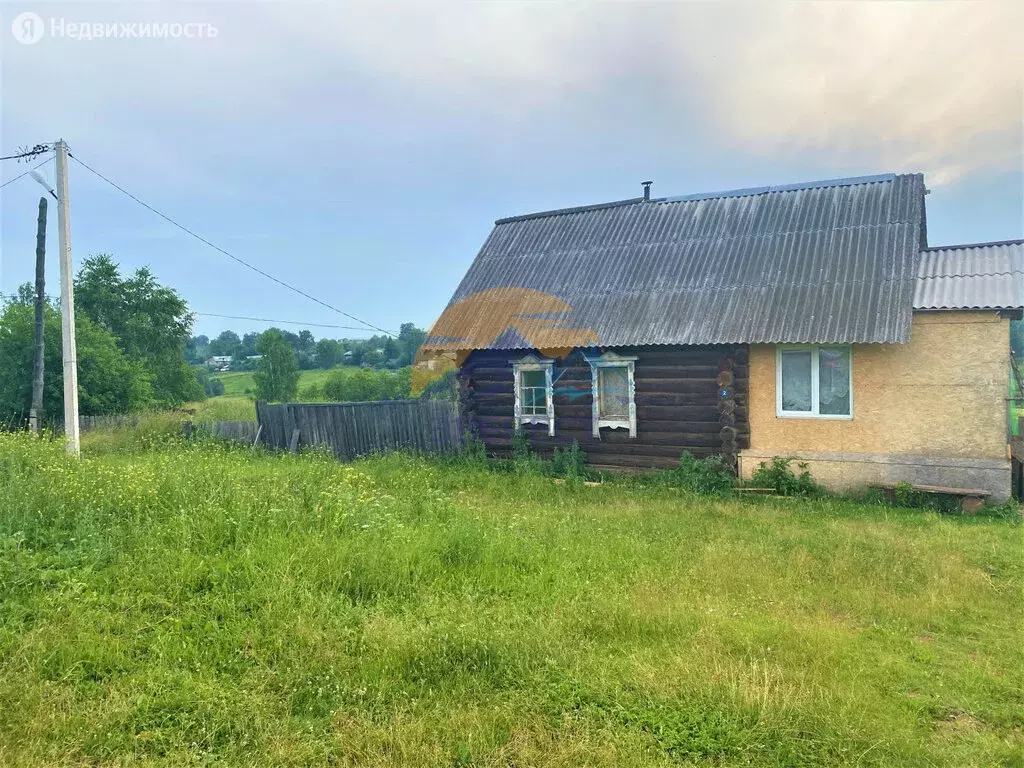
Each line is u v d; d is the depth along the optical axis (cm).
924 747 423
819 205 1526
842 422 1288
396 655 506
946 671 532
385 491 1109
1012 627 629
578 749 406
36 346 2000
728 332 1329
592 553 788
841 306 1271
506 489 1278
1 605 548
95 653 495
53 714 421
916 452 1236
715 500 1203
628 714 448
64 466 983
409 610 600
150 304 4066
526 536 838
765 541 882
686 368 1423
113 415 2266
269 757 395
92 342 2441
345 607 592
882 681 509
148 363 3972
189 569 634
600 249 1697
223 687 467
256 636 529
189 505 790
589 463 1526
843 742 420
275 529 740
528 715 445
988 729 457
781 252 1448
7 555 619
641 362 1462
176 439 1725
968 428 1202
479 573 698
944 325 1218
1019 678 528
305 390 4778
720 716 441
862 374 1273
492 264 1814
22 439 1247
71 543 681
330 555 678
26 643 493
